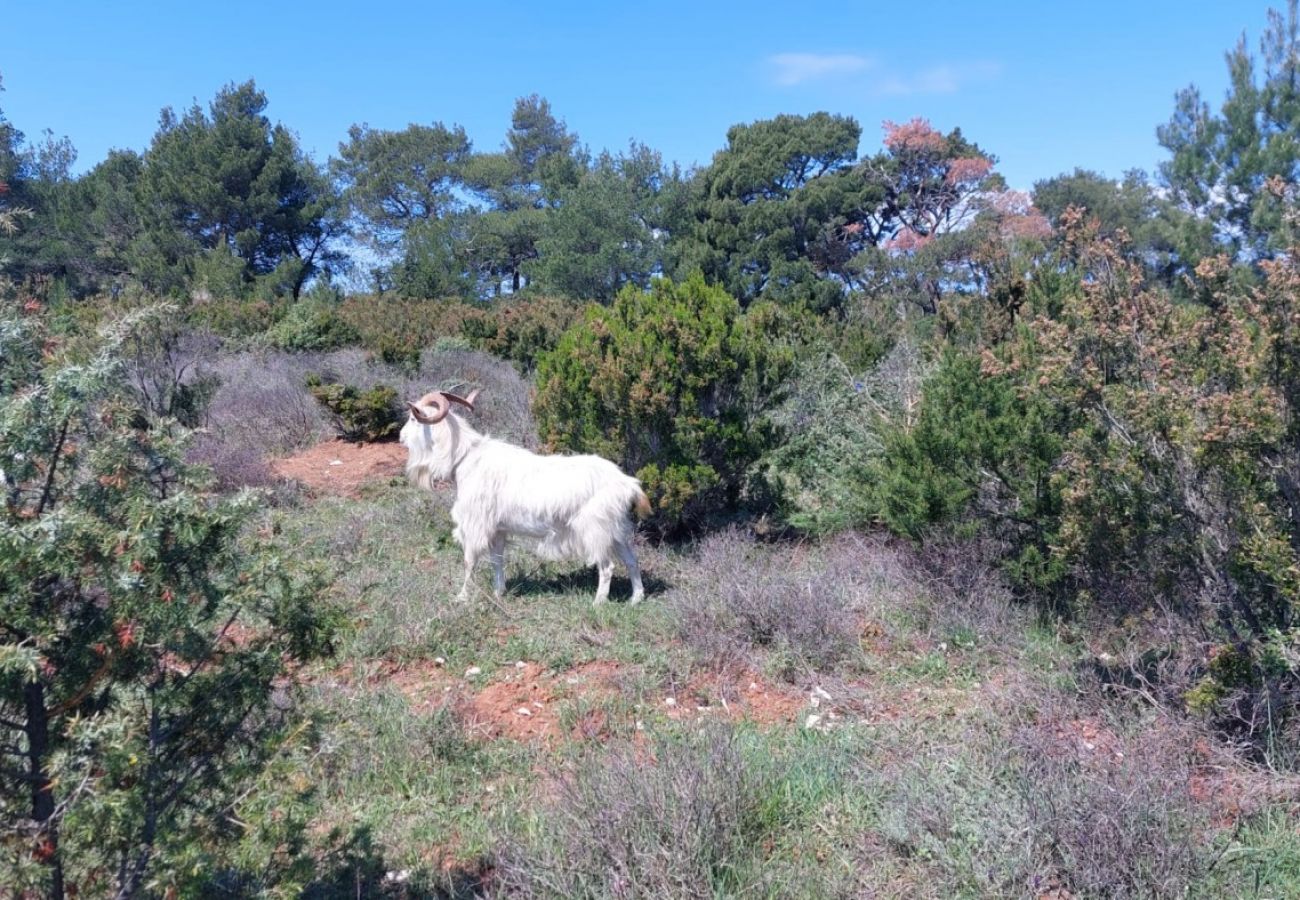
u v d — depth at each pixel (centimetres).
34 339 318
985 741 511
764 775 469
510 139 5709
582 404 955
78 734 274
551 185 4812
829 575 780
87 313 1412
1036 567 727
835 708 591
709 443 948
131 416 310
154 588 288
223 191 4019
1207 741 495
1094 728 530
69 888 294
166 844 290
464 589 768
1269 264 478
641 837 404
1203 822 425
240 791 319
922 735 531
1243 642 496
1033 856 394
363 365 1678
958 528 758
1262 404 465
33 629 282
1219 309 512
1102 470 531
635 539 916
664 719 570
